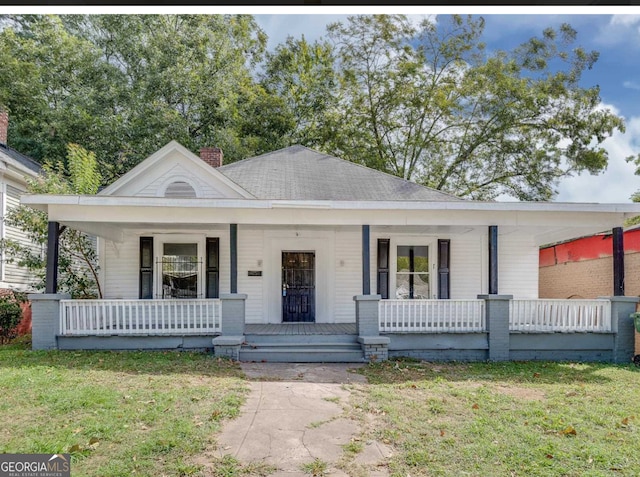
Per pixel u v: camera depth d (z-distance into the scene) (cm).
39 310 888
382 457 443
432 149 2556
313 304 1202
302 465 424
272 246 1196
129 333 895
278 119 2489
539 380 747
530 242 1236
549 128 2400
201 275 1173
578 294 1358
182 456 432
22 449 430
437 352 915
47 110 1983
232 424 518
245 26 2734
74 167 1195
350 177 1309
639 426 530
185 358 828
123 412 531
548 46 2356
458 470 416
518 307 947
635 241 1086
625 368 855
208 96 2353
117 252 1171
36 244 1349
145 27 2416
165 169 1178
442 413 566
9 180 1244
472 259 1223
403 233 1218
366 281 927
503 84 2366
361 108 2570
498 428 513
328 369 810
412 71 2458
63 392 595
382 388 679
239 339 859
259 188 1202
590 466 425
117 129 2023
